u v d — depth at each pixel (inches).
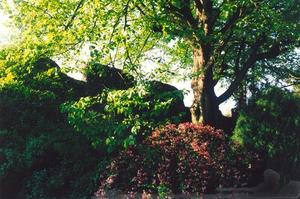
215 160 510.6
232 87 693.3
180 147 511.2
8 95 655.8
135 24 576.4
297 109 534.3
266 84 826.8
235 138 564.4
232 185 513.0
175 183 497.4
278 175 539.5
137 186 501.4
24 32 539.5
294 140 530.3
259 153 546.9
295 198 479.2
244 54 784.9
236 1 584.7
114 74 723.4
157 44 756.0
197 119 646.5
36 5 550.0
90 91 721.0
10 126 640.4
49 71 596.7
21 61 520.7
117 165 514.0
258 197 488.7
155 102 491.5
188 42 641.6
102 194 507.8
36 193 580.7
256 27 653.3
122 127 458.0
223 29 629.9
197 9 643.5
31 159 601.3
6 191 597.9
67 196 574.6
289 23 652.1
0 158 601.9
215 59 649.6
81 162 602.9
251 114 553.9
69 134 630.5
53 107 682.2
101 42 519.5
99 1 509.4
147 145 515.8
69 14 542.3
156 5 573.9
